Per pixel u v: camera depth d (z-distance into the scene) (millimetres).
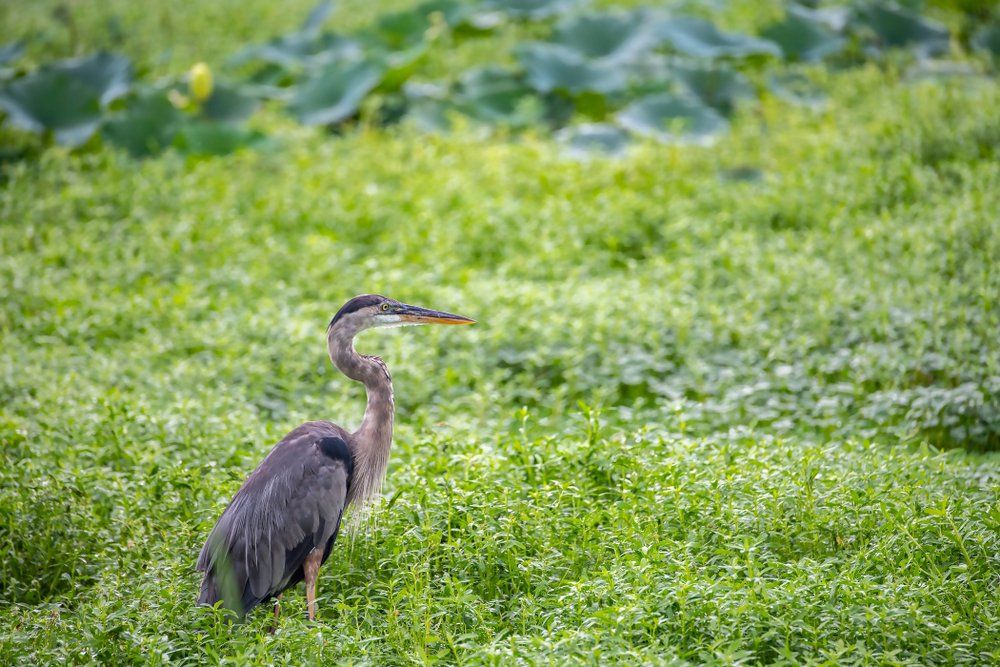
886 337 13742
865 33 26156
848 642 7668
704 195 19078
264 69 27953
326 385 13961
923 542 8844
